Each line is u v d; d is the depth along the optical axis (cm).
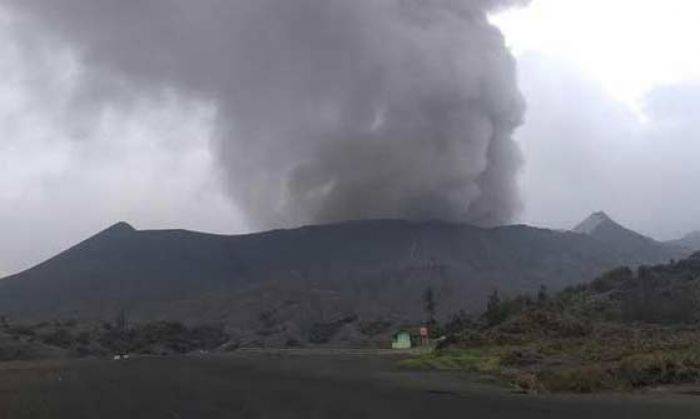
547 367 7775
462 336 12462
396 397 5431
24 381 8081
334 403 5044
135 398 5659
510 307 15425
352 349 19238
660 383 5947
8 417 4603
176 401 5350
